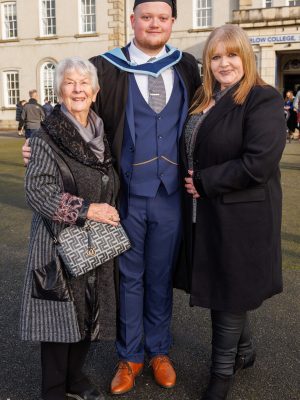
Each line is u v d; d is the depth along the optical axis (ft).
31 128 43.86
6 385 9.07
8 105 101.71
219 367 8.47
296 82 88.63
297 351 10.21
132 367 9.39
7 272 14.90
